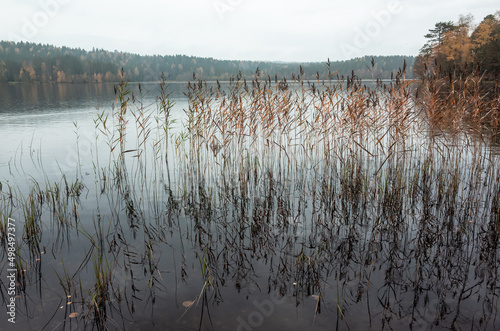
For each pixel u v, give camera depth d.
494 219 7.12
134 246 6.18
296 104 10.05
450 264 5.44
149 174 11.17
